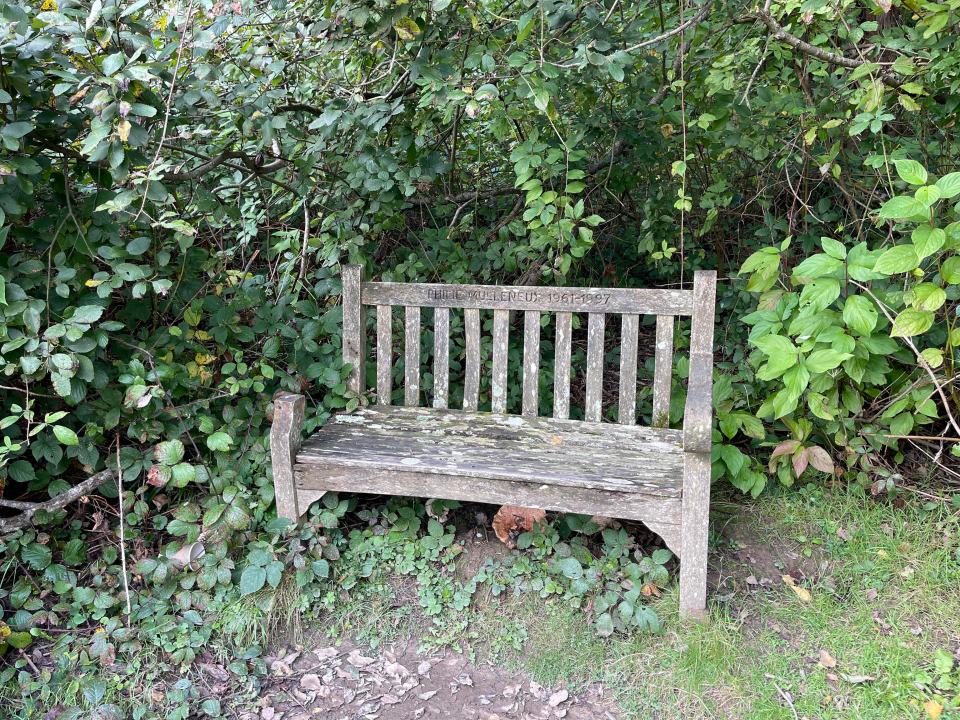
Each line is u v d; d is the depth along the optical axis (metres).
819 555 2.71
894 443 2.91
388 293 3.02
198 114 2.79
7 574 2.47
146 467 2.70
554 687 2.26
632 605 2.41
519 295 2.90
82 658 2.24
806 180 3.32
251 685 2.24
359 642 2.44
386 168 2.92
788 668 2.23
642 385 3.72
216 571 2.48
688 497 2.28
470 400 3.02
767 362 2.73
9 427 2.62
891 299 2.67
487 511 2.95
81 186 2.75
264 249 3.76
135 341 2.79
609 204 4.12
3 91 2.08
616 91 3.45
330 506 2.73
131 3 2.44
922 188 2.29
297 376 3.03
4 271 2.42
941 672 2.17
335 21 2.69
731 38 3.04
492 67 2.51
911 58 2.63
